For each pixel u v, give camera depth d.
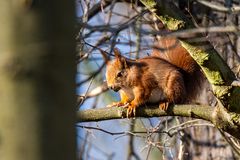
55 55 2.73
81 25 6.38
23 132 2.66
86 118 8.74
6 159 2.63
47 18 2.73
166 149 11.45
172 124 12.15
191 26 7.88
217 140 11.66
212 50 7.86
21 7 2.71
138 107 9.12
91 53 9.66
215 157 11.62
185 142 11.92
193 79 10.27
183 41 7.85
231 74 7.94
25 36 2.71
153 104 9.60
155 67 10.02
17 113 2.67
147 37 7.98
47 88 2.71
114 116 8.80
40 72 2.71
